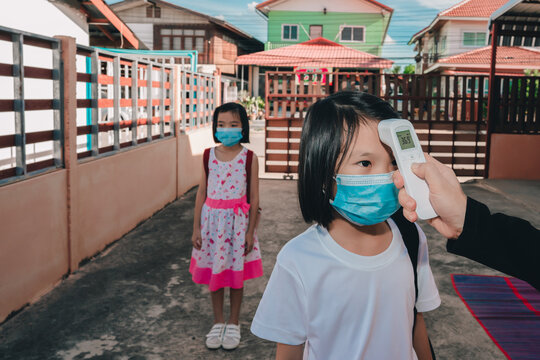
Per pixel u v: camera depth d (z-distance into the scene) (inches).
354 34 1272.1
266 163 362.0
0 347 103.2
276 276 40.0
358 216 35.2
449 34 1070.4
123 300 129.3
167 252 171.5
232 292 106.8
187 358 100.9
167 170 248.8
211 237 105.2
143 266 156.5
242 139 106.7
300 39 1282.0
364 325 38.1
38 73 130.0
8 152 201.5
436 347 106.5
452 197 26.8
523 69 843.4
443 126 351.9
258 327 40.4
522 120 342.0
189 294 134.5
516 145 342.3
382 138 31.8
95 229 164.1
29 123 225.1
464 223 26.2
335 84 354.3
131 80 200.2
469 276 151.3
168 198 251.8
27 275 123.0
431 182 27.4
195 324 116.6
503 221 26.4
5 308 114.2
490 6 1071.0
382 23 1259.8
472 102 348.5
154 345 106.0
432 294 44.4
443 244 186.1
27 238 122.5
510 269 26.0
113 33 415.8
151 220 218.4
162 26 1171.3
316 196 36.3
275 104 356.2
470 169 350.9
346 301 38.0
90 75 161.5
